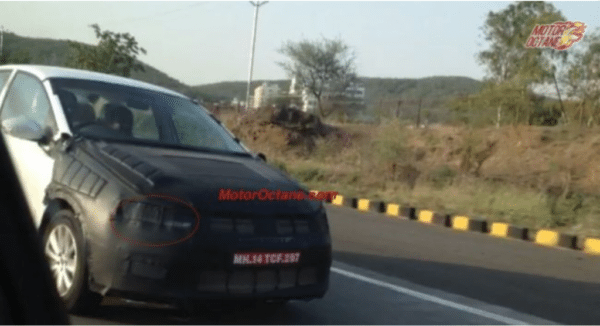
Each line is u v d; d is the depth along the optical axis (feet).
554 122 75.46
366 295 20.71
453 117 77.30
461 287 23.70
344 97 153.17
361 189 56.49
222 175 15.23
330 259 15.76
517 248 35.12
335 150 71.26
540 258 32.19
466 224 41.42
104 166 14.74
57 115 16.67
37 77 18.19
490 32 87.51
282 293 14.61
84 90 17.89
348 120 131.64
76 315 14.73
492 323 18.95
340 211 46.03
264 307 17.67
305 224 15.21
